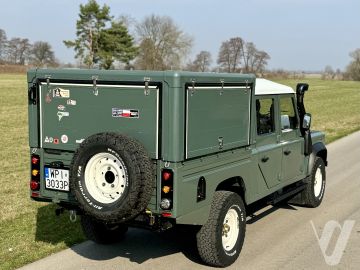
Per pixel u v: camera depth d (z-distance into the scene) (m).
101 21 72.44
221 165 5.62
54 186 5.67
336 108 34.50
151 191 4.92
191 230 5.57
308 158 8.03
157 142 4.95
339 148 15.80
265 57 77.62
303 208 8.38
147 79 4.94
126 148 4.80
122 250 6.33
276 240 6.72
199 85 5.10
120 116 5.16
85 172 5.05
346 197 9.17
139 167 4.78
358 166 12.50
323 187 8.70
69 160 5.56
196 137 5.12
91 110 5.34
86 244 6.52
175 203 4.90
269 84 7.09
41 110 5.63
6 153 14.37
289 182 7.43
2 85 51.28
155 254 6.19
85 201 5.02
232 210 5.75
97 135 4.96
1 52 98.25
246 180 6.12
